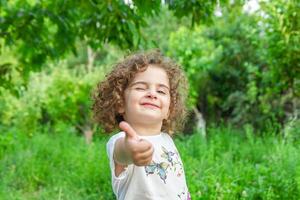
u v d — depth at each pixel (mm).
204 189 4887
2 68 6281
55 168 7055
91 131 14125
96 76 14672
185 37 13320
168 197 2104
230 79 14945
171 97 2449
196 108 14852
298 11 8016
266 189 4926
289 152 6016
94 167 6328
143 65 2156
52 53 6227
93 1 5516
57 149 8141
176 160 2209
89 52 17516
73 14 5848
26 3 6137
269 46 8633
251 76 11719
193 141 8266
